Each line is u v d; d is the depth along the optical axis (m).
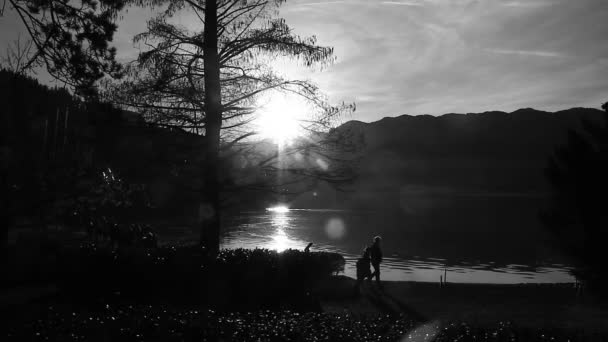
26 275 17.20
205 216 19.03
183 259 16.64
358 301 17.80
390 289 20.34
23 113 14.88
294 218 141.75
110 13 14.76
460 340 9.17
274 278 16.84
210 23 18.81
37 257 17.91
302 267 17.81
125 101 18.17
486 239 84.44
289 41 18.36
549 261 55.81
